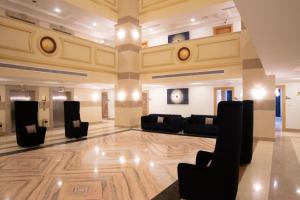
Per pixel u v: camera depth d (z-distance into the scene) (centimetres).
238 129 274
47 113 1089
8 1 940
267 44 390
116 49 1138
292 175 428
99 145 704
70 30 1258
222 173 268
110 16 1116
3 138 838
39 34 779
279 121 1347
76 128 827
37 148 664
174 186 377
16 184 388
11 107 952
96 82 1012
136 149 646
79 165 495
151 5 1122
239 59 863
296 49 425
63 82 952
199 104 1279
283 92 1019
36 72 767
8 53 692
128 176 426
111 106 1630
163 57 1078
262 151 627
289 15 260
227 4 947
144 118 1033
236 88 1152
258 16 265
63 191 358
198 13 1036
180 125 955
